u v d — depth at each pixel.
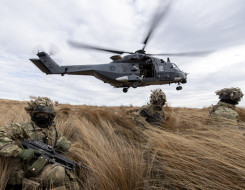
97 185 1.80
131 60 14.13
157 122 3.51
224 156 1.81
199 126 3.29
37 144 1.87
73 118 4.34
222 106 3.38
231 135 2.40
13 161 1.78
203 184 1.64
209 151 1.96
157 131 2.88
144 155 2.43
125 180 1.72
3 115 3.73
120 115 4.99
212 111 3.53
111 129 3.31
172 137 2.38
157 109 3.55
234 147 1.93
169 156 2.05
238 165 1.68
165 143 2.31
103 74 14.02
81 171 2.12
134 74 14.02
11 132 1.89
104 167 1.88
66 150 2.23
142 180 1.81
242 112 5.33
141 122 3.42
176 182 1.77
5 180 1.69
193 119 4.04
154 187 1.69
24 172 1.73
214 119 3.26
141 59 14.25
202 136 2.45
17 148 1.73
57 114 5.06
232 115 3.19
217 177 1.65
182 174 1.75
